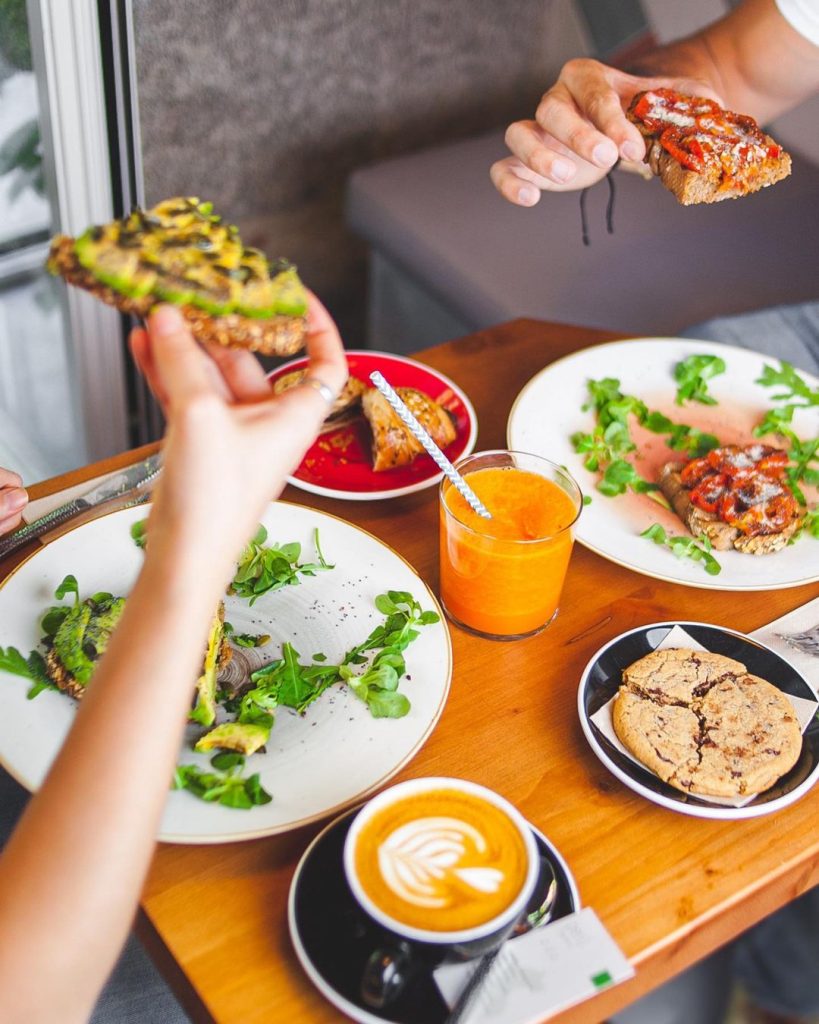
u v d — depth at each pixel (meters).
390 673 0.96
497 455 1.10
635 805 0.91
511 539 1.05
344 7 2.32
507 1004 0.73
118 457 1.27
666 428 1.35
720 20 1.72
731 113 1.32
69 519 1.16
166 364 0.65
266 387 0.81
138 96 2.12
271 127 2.39
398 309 2.53
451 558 1.04
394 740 0.92
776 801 0.88
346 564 1.11
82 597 1.05
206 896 0.83
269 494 0.69
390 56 2.49
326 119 2.48
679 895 0.85
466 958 0.74
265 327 0.75
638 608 1.12
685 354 1.47
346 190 2.55
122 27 1.96
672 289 2.17
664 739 0.92
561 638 1.08
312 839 0.88
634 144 1.27
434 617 1.04
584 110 1.36
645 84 1.45
